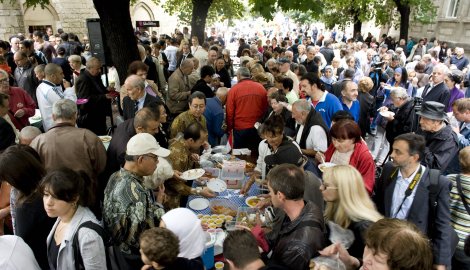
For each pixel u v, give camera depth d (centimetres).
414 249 133
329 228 201
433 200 245
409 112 473
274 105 434
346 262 176
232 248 161
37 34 1039
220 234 254
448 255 239
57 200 191
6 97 364
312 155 360
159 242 167
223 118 509
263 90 490
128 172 224
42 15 1692
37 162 224
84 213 205
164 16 2125
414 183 251
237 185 339
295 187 185
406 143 246
